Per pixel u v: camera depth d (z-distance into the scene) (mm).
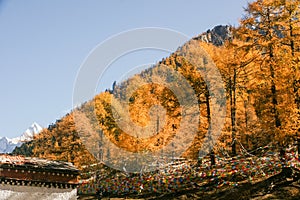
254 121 36500
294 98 25922
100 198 32125
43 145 54719
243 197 25625
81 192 34812
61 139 49219
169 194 29906
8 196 25828
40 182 26953
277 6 27250
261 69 27922
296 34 27094
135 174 34031
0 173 25906
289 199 23828
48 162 28922
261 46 27516
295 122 25234
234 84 32844
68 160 43438
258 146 34656
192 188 29531
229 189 27453
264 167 27672
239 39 29594
